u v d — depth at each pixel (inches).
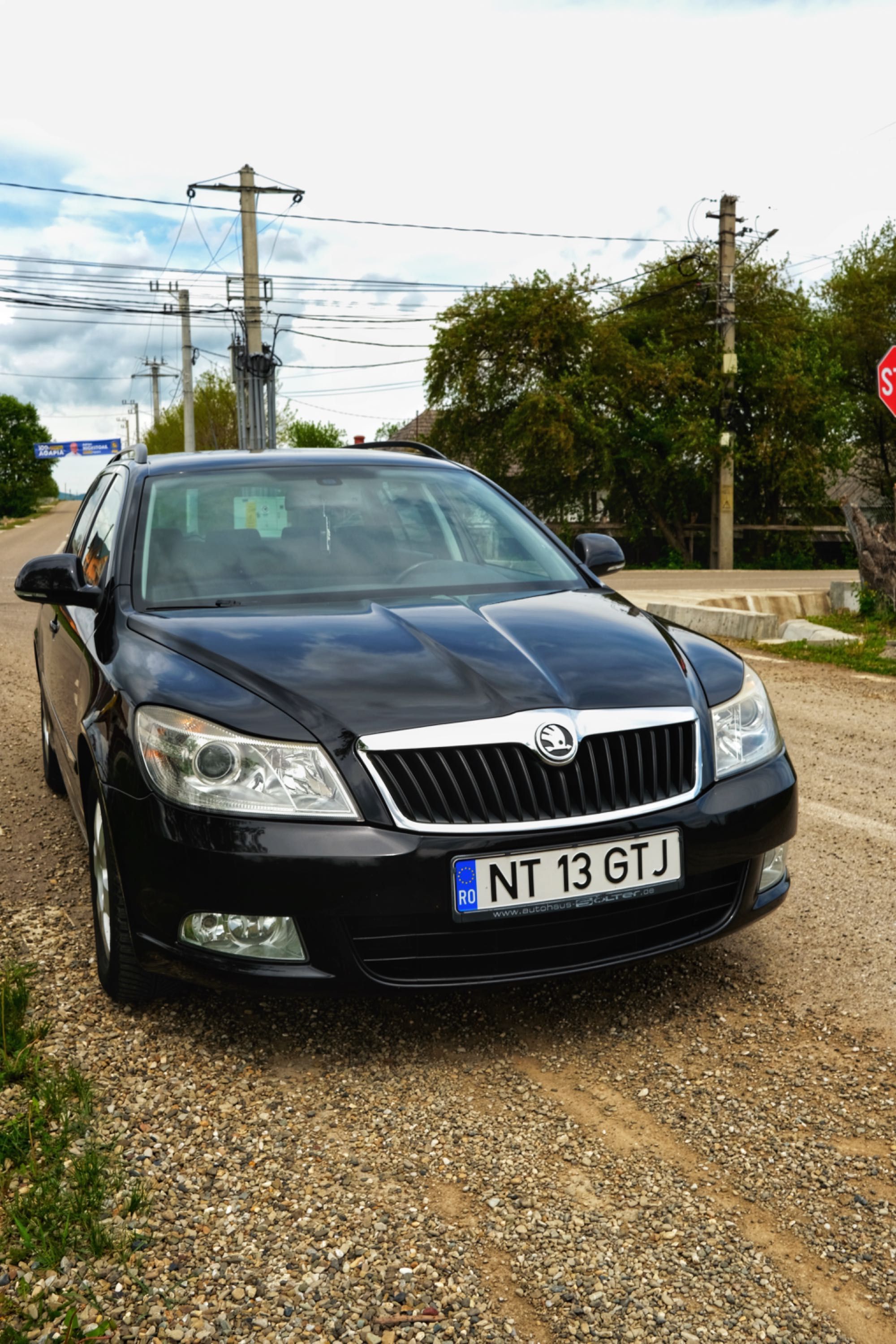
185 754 100.7
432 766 99.3
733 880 113.0
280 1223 82.4
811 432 1224.2
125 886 105.2
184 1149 92.0
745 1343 70.6
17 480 4338.1
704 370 1219.9
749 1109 98.8
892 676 343.0
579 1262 78.2
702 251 1270.9
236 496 150.0
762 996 121.4
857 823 186.9
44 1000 118.3
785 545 1298.0
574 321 1214.3
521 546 153.9
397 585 135.9
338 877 96.4
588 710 105.0
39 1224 80.0
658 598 597.0
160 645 115.8
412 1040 111.3
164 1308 73.2
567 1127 96.0
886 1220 83.0
